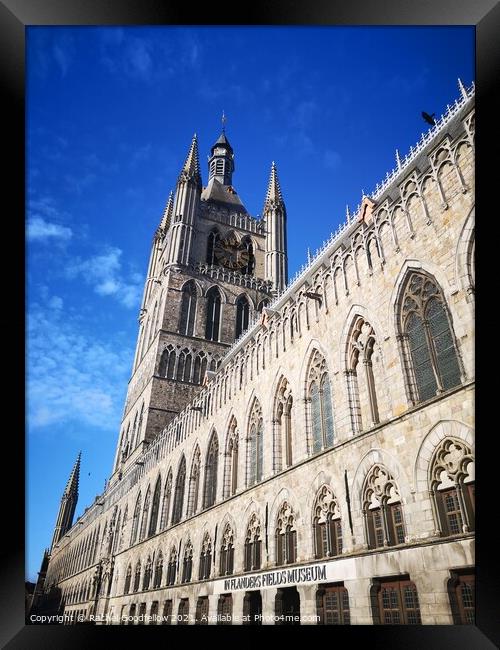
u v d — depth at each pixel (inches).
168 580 1800.0
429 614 706.2
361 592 842.8
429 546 736.3
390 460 861.8
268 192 4397.1
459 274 819.4
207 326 3380.9
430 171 938.7
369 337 1037.8
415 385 886.4
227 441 1646.2
